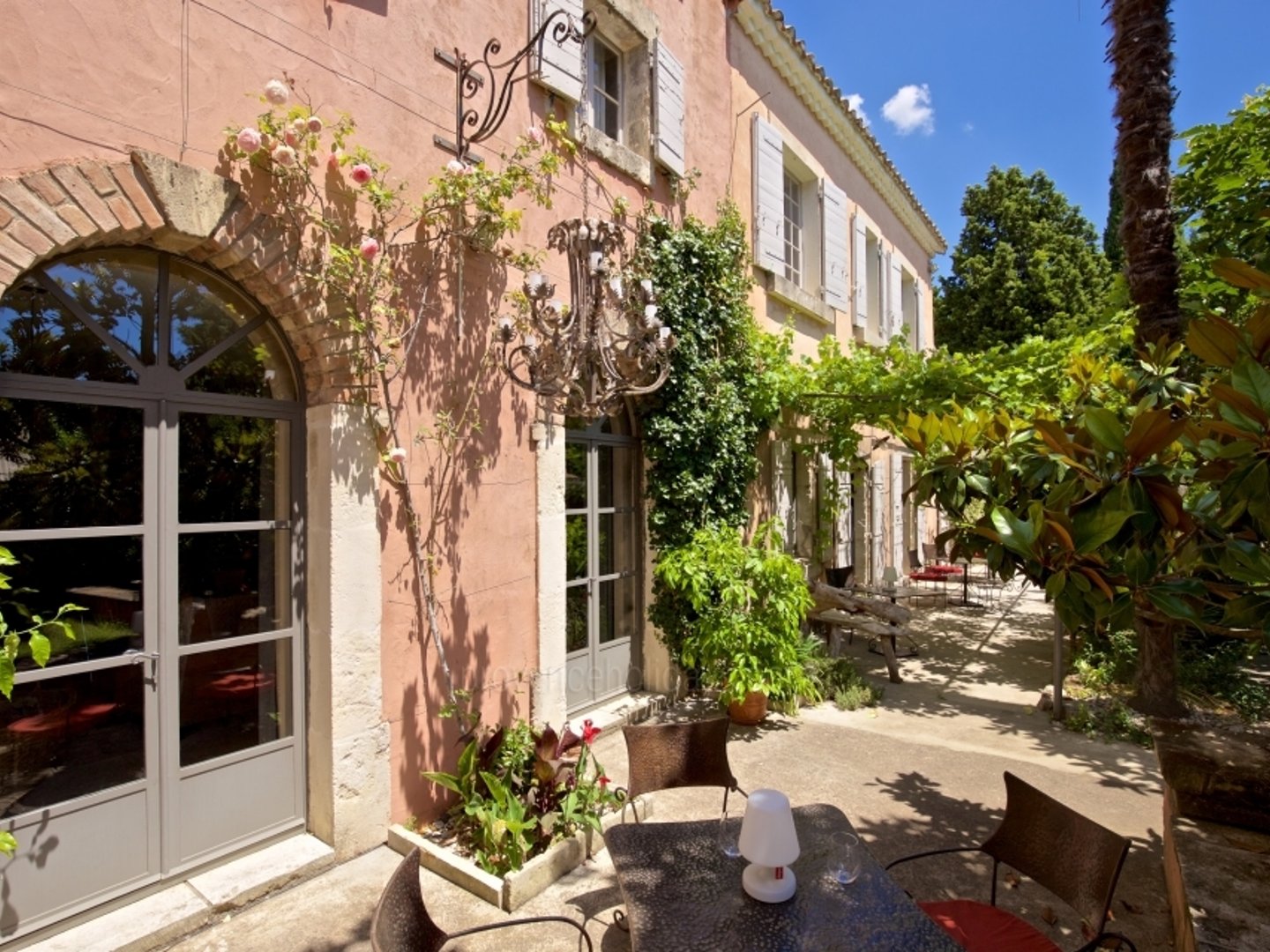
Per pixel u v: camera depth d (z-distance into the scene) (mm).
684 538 5516
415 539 3471
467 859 3168
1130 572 2010
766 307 7281
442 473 3637
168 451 2809
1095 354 5406
